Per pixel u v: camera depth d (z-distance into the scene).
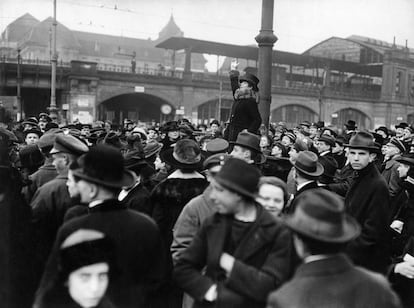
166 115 45.50
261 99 7.30
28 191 5.00
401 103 40.44
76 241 2.88
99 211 2.96
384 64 39.56
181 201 4.38
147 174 5.61
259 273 2.84
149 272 2.97
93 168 2.94
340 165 8.82
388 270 3.91
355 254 3.86
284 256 2.90
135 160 4.48
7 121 11.01
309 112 47.78
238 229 2.98
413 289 3.90
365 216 4.02
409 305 3.86
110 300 2.86
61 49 55.69
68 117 38.56
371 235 3.91
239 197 2.96
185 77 44.12
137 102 48.38
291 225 2.44
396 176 6.59
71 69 38.84
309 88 47.12
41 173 5.08
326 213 2.37
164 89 43.62
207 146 5.37
